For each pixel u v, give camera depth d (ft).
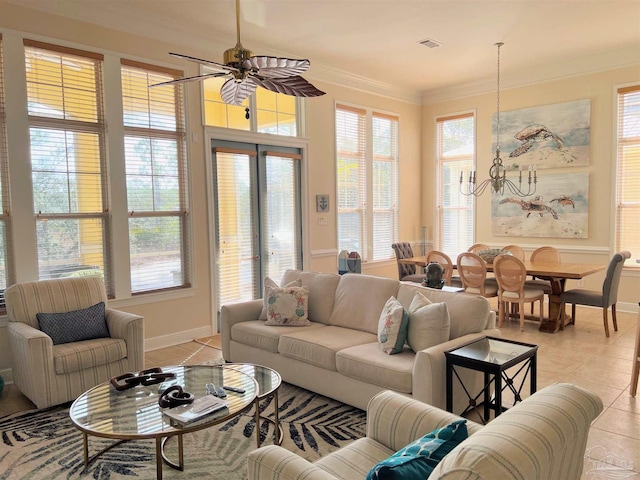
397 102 25.07
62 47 13.65
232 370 9.71
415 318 10.27
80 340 11.91
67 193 14.01
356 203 23.36
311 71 20.70
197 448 9.13
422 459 4.41
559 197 21.48
